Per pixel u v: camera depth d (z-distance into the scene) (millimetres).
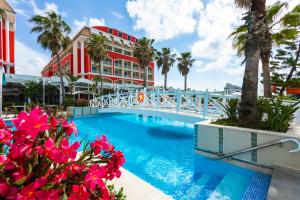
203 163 5234
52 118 1521
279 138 3895
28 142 1212
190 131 9477
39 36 19312
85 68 36656
